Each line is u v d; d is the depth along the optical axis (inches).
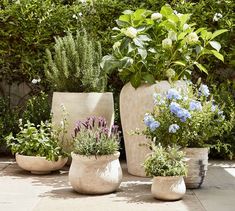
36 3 213.5
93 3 217.0
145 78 169.8
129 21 177.8
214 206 128.4
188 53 178.2
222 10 219.0
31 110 211.5
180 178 136.1
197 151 149.3
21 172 179.5
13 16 213.5
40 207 126.3
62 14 215.8
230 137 207.8
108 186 141.9
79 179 139.9
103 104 182.9
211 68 223.9
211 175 175.2
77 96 180.2
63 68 184.5
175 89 154.6
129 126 173.6
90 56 187.2
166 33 178.7
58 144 180.1
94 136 143.6
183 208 126.3
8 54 220.4
